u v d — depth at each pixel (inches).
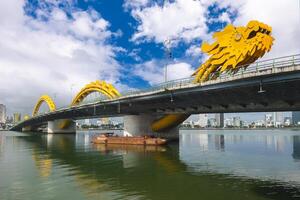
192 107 2881.4
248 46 2174.0
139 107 3486.7
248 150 2878.9
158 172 1647.4
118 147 3257.9
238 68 2263.8
